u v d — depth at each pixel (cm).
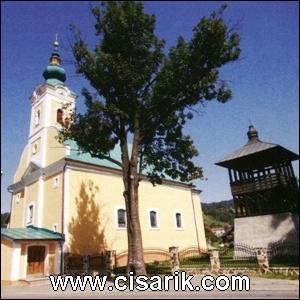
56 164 2891
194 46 1903
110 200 3034
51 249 2505
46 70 3512
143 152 2253
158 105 2023
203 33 1872
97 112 1967
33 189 3102
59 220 2662
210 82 1930
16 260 2159
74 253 2578
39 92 3456
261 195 2709
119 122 2070
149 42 2006
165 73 1897
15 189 3466
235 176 2897
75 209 2717
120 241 2989
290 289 1321
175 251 2086
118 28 1956
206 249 3981
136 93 2042
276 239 2503
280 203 2645
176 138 2238
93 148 2089
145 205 3419
